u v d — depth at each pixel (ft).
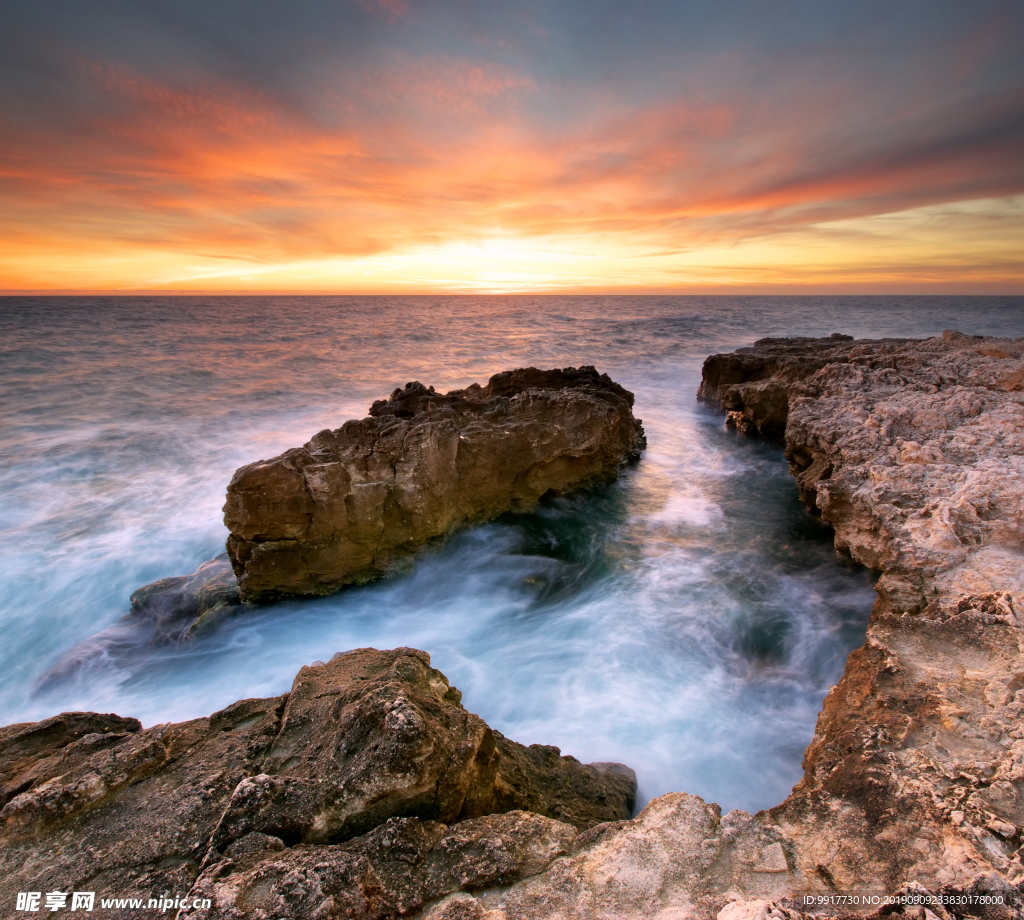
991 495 22.43
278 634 27.32
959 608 16.76
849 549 27.12
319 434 33.50
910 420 31.55
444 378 92.38
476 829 10.52
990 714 12.35
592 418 39.29
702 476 45.83
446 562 32.27
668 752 18.80
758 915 8.03
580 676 22.99
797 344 69.26
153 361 99.25
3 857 9.67
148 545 35.58
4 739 13.07
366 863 9.26
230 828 9.96
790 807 10.93
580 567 32.14
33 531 36.91
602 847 10.19
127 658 25.36
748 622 26.05
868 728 12.66
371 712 11.63
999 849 9.16
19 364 90.68
